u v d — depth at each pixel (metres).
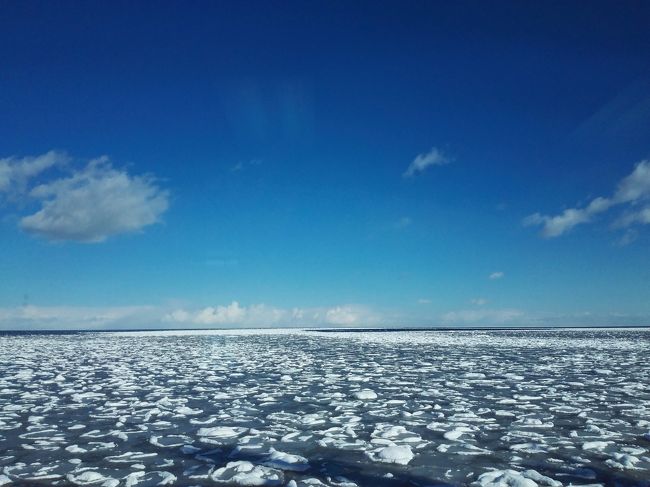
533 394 7.16
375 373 9.77
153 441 4.81
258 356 14.30
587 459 4.16
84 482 3.69
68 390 7.82
